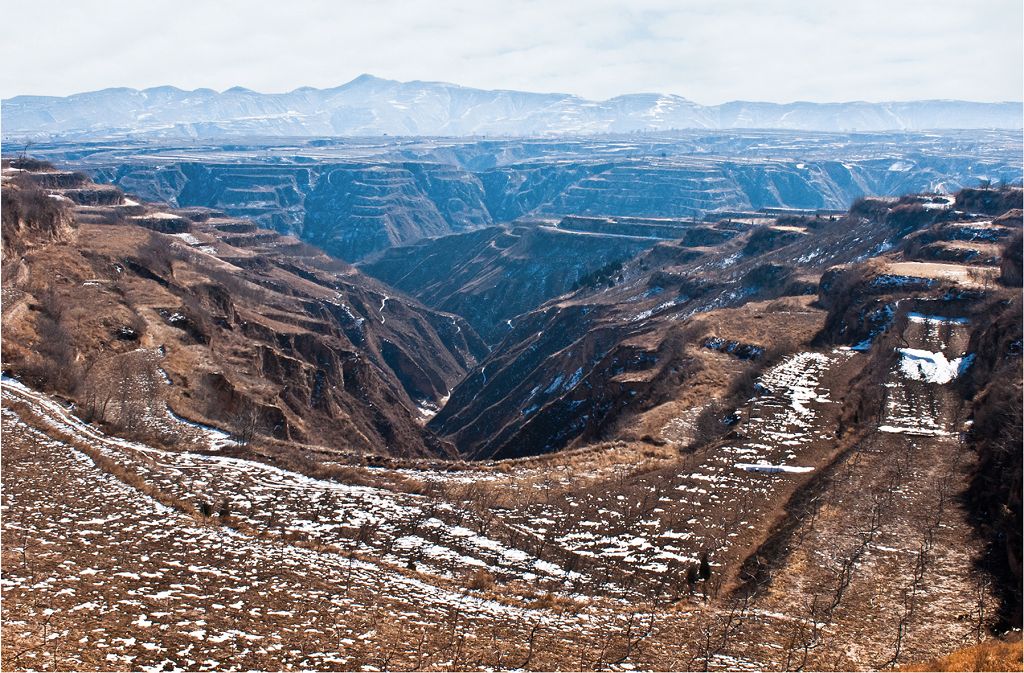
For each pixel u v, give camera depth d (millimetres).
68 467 39375
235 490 39969
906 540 34031
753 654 26172
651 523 37906
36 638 23062
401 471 45500
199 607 26766
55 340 58844
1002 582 30078
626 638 27172
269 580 29641
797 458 45750
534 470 46188
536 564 33906
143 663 22703
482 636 26750
